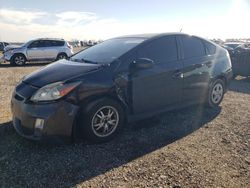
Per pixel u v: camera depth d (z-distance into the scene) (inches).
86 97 167.6
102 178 137.1
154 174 141.3
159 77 197.9
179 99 215.9
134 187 129.8
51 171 142.5
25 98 164.6
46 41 762.2
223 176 140.6
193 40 232.4
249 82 434.3
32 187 129.1
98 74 173.5
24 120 163.2
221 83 254.5
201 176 140.1
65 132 163.8
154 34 215.3
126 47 197.0
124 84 180.7
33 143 172.9
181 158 159.0
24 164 148.7
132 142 179.6
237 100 294.8
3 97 294.4
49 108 158.7
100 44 226.5
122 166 148.9
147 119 222.5
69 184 131.8
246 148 174.2
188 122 218.7
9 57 724.7
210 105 250.2
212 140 185.6
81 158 156.4
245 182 136.2
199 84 230.2
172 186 131.0
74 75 169.6
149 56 197.6
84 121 168.6
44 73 177.3
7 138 180.2
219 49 256.7
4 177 136.3
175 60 211.5
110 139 179.6
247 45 575.2
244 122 221.5
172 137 189.3
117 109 179.8
